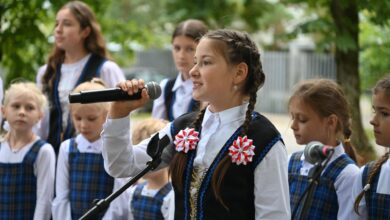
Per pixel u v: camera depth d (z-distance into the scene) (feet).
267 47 78.84
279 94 71.87
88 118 14.87
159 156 9.82
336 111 12.85
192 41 17.10
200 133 10.02
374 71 34.71
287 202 9.64
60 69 17.51
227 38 9.82
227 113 9.90
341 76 26.99
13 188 15.25
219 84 9.72
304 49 70.49
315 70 69.36
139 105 9.83
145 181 14.71
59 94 17.21
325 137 12.82
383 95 11.44
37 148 15.44
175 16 52.90
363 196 11.87
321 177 12.42
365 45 34.58
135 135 14.57
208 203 9.57
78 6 17.51
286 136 45.09
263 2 59.82
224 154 9.64
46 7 27.73
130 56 36.78
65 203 15.06
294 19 64.85
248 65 9.93
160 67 89.35
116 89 9.64
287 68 71.31
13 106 15.35
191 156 9.90
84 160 15.01
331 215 12.29
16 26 27.32
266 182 9.48
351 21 26.04
